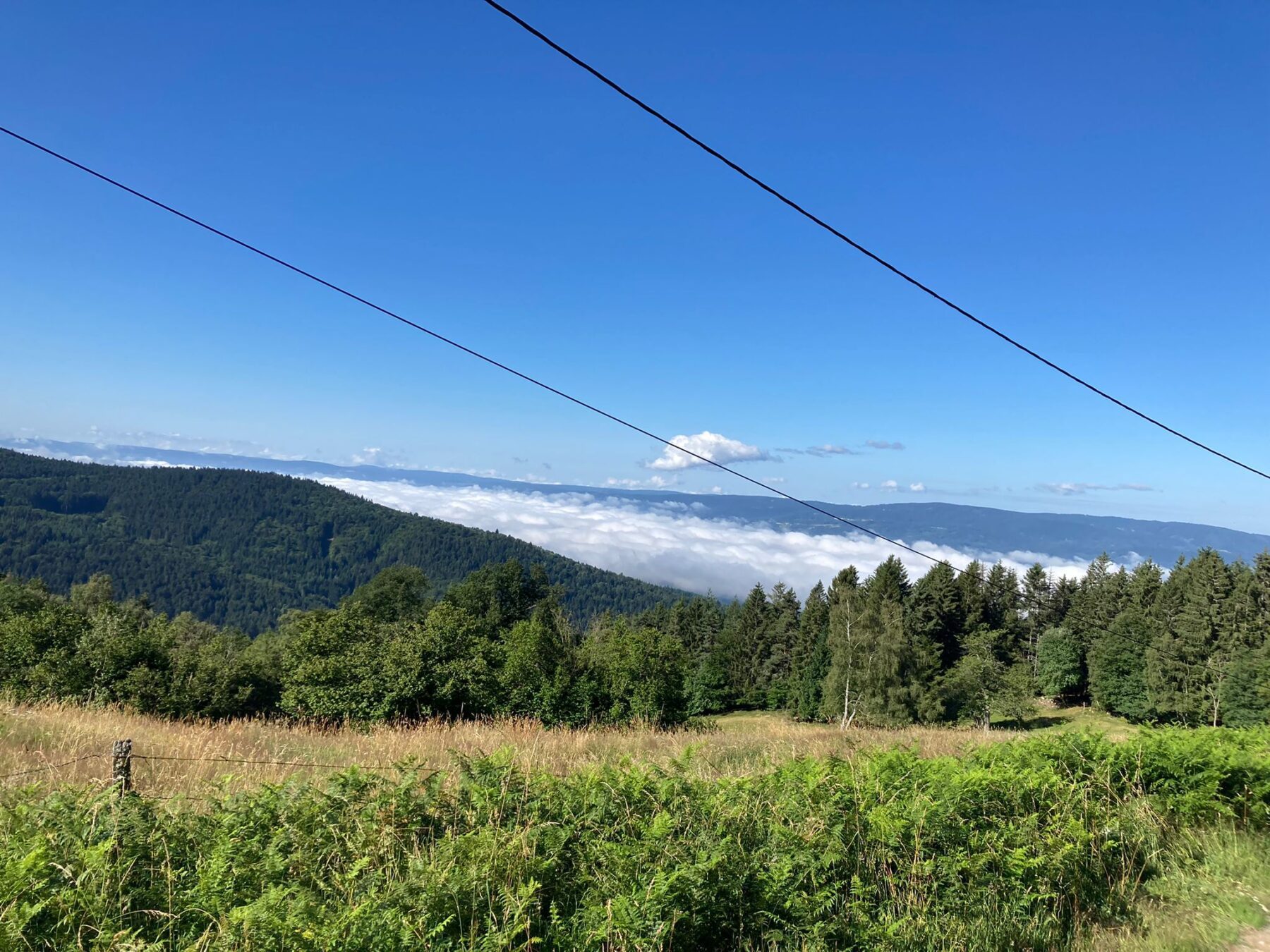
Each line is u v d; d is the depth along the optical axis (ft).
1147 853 21.03
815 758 27.14
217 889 11.96
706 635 349.00
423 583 216.13
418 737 37.91
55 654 78.69
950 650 258.57
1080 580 290.76
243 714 97.86
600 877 13.75
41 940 10.66
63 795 14.69
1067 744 26.61
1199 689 178.19
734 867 14.49
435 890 12.20
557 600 216.74
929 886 16.49
